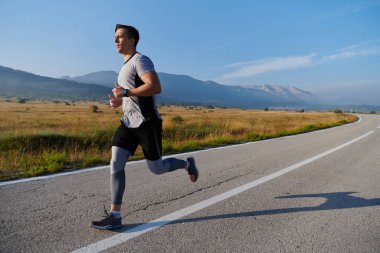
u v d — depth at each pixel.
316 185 5.40
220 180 5.60
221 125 18.62
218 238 3.12
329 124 24.98
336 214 3.92
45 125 24.52
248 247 2.94
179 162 3.81
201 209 3.97
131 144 3.37
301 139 13.71
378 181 5.81
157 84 3.15
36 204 4.04
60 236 3.07
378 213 3.99
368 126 23.88
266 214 3.86
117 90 3.10
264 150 9.90
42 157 7.14
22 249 2.78
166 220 3.57
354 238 3.20
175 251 2.82
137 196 4.47
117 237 3.08
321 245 3.03
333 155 8.97
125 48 3.28
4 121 30.20
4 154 8.09
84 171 6.14
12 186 4.92
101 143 10.96
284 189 5.08
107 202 4.17
